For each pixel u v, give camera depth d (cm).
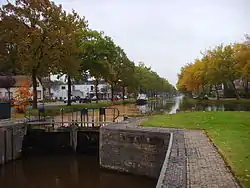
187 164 1091
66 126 2566
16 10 3338
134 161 1870
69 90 4538
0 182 1828
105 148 2014
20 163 2230
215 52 6188
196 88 7581
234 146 1395
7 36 3316
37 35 3281
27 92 3903
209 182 891
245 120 2352
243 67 5144
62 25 3544
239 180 904
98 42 4716
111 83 6781
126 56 6988
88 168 2072
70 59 3656
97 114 3516
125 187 1684
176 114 2991
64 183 1789
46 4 3425
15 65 3947
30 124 2497
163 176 925
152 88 11494
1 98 5175
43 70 3650
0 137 2136
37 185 1770
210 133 1798
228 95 7950
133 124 2253
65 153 2533
